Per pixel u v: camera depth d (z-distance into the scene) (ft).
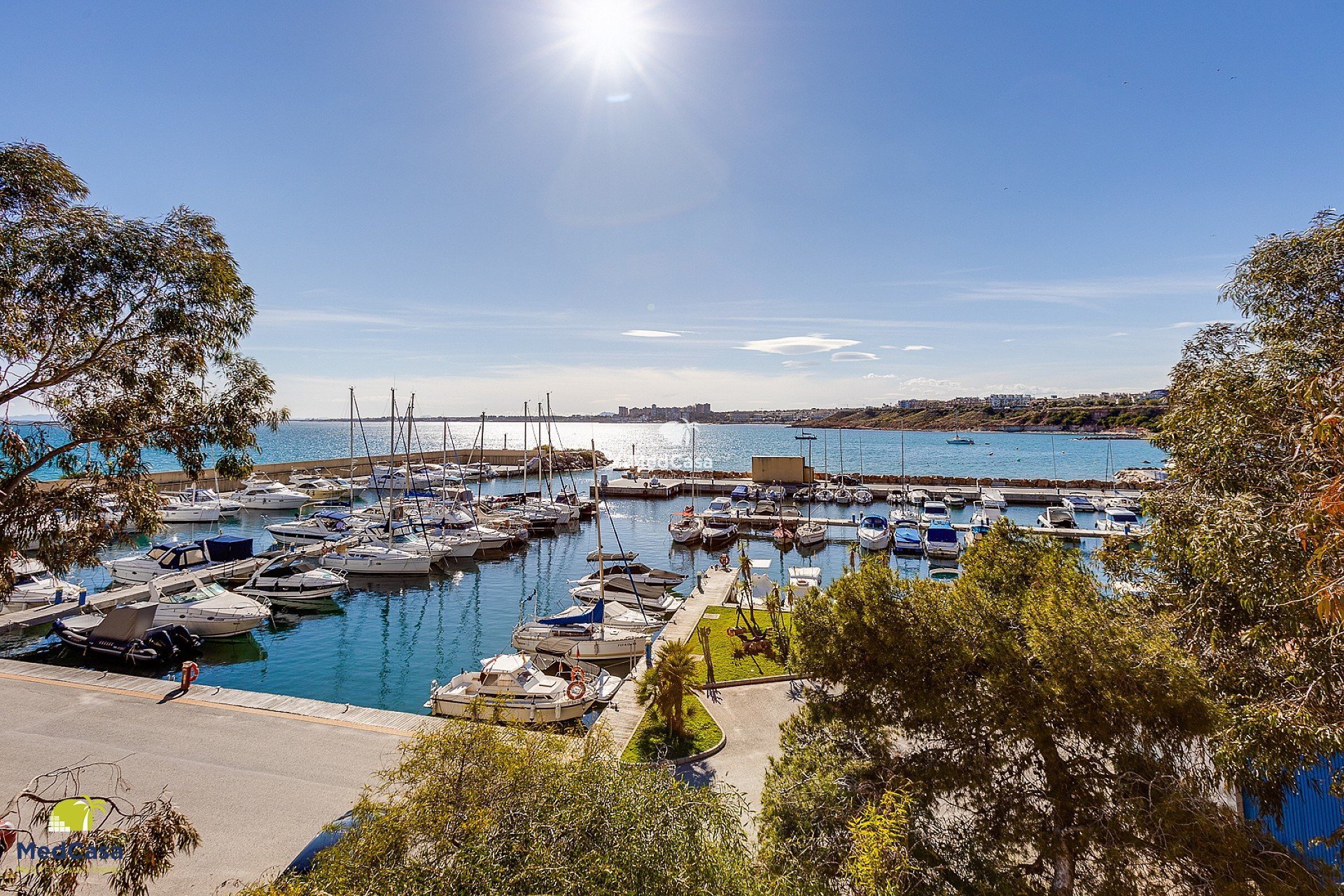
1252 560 29.01
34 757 49.37
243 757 50.55
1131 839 26.91
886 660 32.37
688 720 58.23
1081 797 28.37
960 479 255.70
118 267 29.35
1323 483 23.15
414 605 112.37
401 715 59.16
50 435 29.55
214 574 117.29
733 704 62.44
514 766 26.86
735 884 23.04
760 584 102.63
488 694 61.21
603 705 65.16
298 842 40.32
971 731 31.45
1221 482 35.32
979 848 30.19
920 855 29.07
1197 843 25.59
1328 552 21.62
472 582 128.77
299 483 245.24
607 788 24.91
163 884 36.37
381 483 264.11
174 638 81.20
